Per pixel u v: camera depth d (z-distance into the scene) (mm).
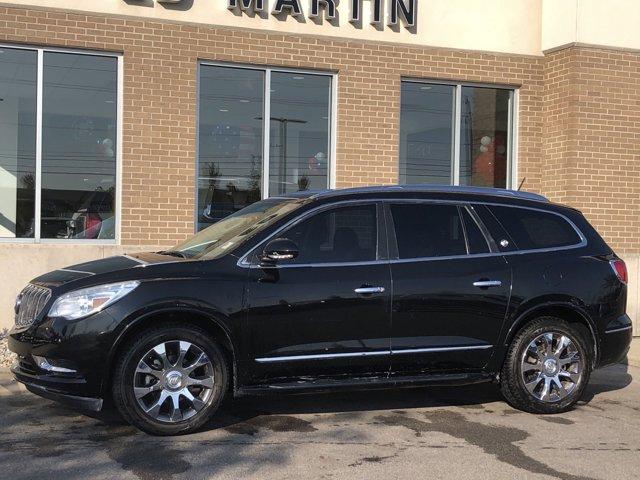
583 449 5488
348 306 5887
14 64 9391
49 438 5531
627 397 7305
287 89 10531
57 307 5449
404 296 6023
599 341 6625
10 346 5812
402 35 10898
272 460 5090
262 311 5711
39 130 9469
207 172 10188
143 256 6262
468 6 11234
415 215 6316
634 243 11352
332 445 5453
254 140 10414
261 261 5793
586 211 11109
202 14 9953
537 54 11609
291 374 5832
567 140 11141
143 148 9727
